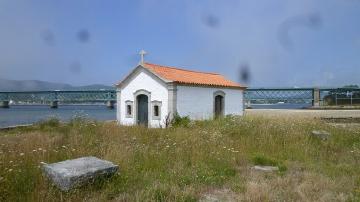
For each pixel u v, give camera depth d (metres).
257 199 7.27
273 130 15.30
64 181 7.32
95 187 7.69
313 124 17.69
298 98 64.12
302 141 13.84
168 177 8.66
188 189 7.73
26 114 67.88
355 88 60.03
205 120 21.81
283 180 8.72
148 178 8.51
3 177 7.50
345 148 13.49
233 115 25.34
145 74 23.70
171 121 22.00
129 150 10.80
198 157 10.71
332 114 35.75
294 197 7.42
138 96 24.27
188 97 23.80
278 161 11.09
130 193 7.49
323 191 7.91
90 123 20.12
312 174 9.34
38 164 8.73
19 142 12.63
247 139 13.98
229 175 9.42
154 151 11.09
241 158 11.26
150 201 7.01
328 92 62.06
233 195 7.73
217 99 27.12
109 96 106.81
